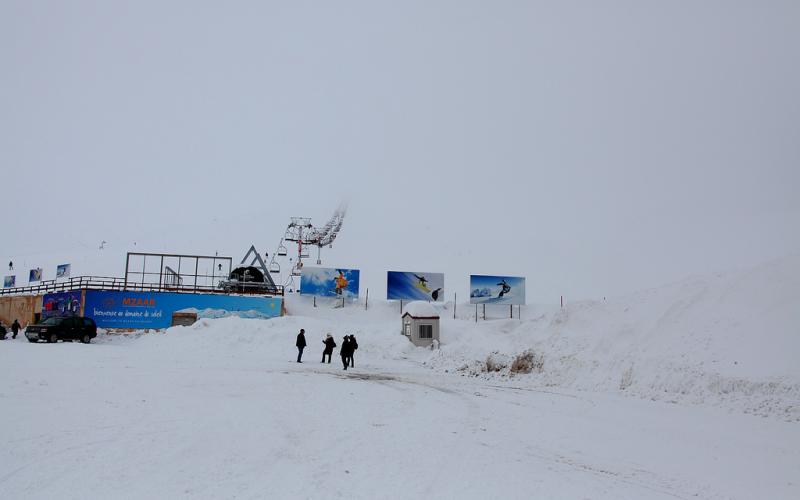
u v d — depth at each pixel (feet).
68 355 90.84
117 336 139.54
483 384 70.49
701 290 69.97
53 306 155.02
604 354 69.00
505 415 46.42
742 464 31.19
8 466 26.12
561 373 70.13
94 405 43.27
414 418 44.06
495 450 33.55
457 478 27.12
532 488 25.93
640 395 55.98
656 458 32.37
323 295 171.53
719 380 50.52
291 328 128.16
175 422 37.91
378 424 40.70
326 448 32.40
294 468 27.81
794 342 50.83
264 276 174.91
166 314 149.48
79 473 25.34
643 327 69.26
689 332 61.98
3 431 33.09
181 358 96.37
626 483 27.32
